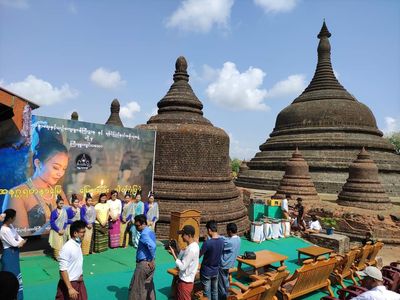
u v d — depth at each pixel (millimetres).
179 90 17203
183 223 11461
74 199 10250
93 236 11008
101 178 11820
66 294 5570
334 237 14305
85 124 11422
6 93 7887
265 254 9742
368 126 35688
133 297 6336
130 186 12703
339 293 7727
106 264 9797
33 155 10133
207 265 6855
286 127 38094
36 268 9047
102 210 11023
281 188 26422
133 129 12820
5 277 3008
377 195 23297
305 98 38906
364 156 24375
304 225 16438
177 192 14203
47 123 10492
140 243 6520
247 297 5996
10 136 9617
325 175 31891
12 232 6488
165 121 16141
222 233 14250
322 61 40000
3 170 9523
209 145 15086
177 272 7492
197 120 16344
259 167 37688
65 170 10867
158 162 14594
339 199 24844
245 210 16312
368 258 11250
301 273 7820
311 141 34125
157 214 12398
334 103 35906
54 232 9703
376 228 18156
